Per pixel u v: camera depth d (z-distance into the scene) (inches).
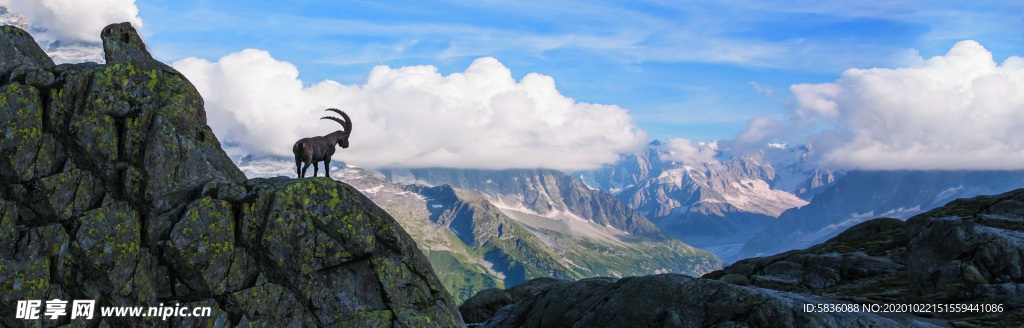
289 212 714.8
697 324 859.4
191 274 668.7
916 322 800.3
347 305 737.6
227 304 679.7
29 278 615.5
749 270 1578.5
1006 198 1336.1
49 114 665.6
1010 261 945.5
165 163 697.0
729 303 856.3
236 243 704.4
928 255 1094.4
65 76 680.4
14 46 754.8
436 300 804.6
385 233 777.6
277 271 711.1
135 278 648.4
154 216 670.5
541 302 1171.9
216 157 782.5
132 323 643.5
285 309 708.7
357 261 756.0
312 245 724.0
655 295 924.6
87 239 633.0
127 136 687.7
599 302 1005.2
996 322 807.7
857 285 1222.9
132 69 719.1
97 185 669.9
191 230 667.4
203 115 811.4
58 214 639.1
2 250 619.2
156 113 713.0
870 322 770.8
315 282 726.5
